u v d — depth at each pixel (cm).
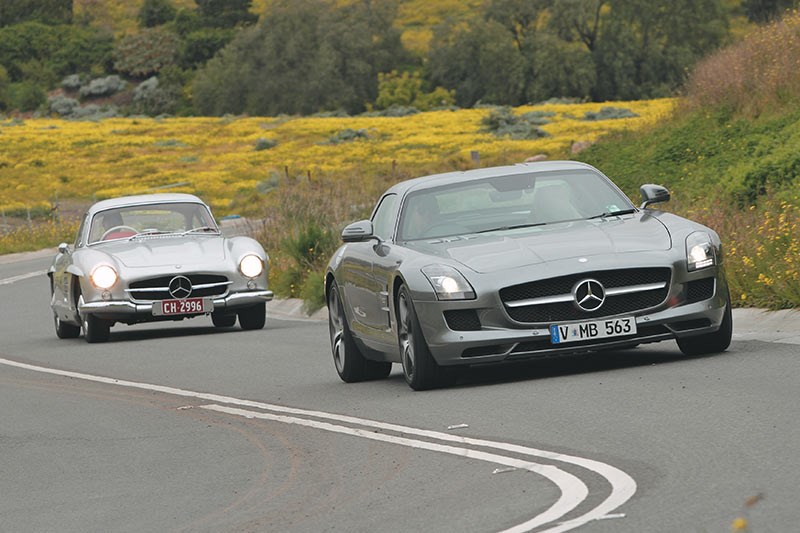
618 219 2706
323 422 2258
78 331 4744
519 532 1333
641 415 1961
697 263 2483
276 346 3822
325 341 3872
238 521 1527
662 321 2439
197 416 2489
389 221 2836
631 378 2350
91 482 1881
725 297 2528
